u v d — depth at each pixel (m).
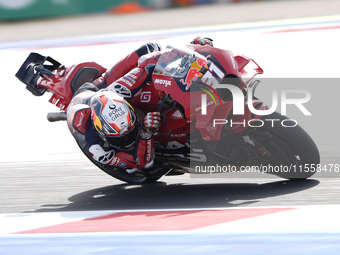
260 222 13.34
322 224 12.88
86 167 21.22
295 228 12.75
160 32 56.91
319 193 15.55
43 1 77.75
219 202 15.57
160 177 18.31
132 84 15.98
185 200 16.12
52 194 18.02
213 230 12.98
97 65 19.08
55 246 12.72
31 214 15.85
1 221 15.32
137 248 12.22
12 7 77.62
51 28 68.44
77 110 15.94
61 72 19.22
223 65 15.03
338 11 63.41
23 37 62.88
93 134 15.84
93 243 12.71
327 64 36.22
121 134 15.09
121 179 17.92
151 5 81.50
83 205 16.45
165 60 15.62
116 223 14.22
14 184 19.58
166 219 14.24
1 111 32.81
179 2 82.50
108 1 79.62
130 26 64.56
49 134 27.20
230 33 51.72
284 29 51.56
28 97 35.66
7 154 24.28
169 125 15.88
